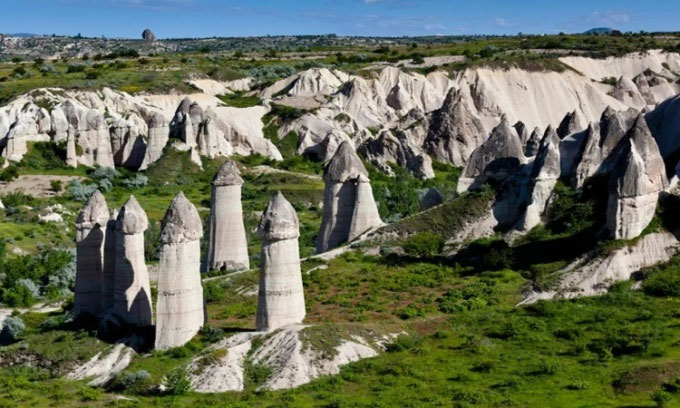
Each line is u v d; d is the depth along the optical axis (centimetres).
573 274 5947
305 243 9181
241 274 6850
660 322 5144
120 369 5206
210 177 12825
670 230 6066
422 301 5988
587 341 4972
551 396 4225
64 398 4766
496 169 7638
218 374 4881
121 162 13338
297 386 4772
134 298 5622
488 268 6519
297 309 5366
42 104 13338
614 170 6138
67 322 5903
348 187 7519
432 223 7356
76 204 11056
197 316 5409
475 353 4962
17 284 7562
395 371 4772
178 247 5319
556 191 7044
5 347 5622
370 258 7088
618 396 4197
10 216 10150
